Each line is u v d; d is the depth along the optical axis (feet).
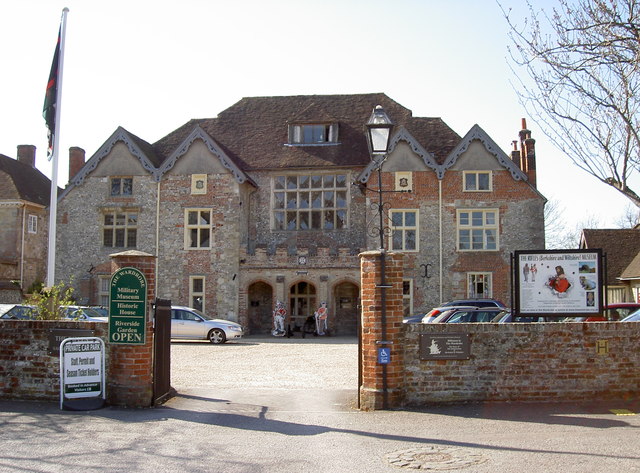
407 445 30.53
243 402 42.91
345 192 118.62
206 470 26.68
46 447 30.50
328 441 31.63
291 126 123.13
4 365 42.70
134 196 115.65
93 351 40.70
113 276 41.42
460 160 111.24
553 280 42.80
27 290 124.88
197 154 114.83
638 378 40.75
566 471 25.36
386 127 45.73
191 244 113.80
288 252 111.55
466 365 40.63
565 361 40.68
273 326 110.93
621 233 123.44
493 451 28.91
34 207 136.67
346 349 82.58
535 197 109.81
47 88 61.57
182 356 73.10
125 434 33.32
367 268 40.93
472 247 110.42
